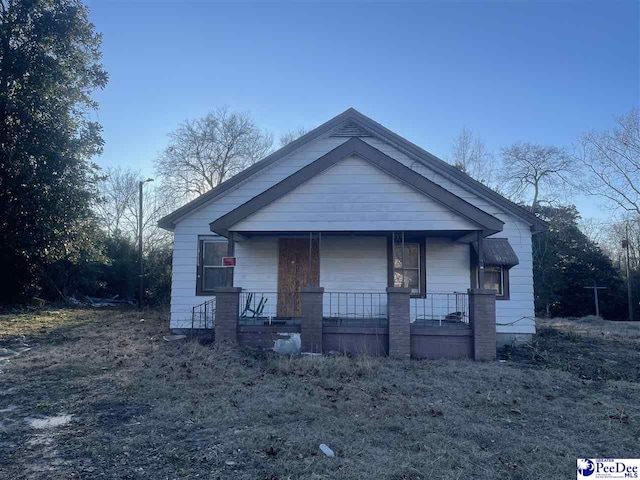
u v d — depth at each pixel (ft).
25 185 58.08
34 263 68.64
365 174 34.83
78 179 64.69
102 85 69.00
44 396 22.62
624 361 33.04
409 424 18.95
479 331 32.60
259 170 42.68
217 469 14.74
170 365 28.37
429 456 15.81
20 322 49.90
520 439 17.58
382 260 41.29
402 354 32.32
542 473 14.79
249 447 16.34
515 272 40.91
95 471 14.58
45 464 15.11
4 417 19.69
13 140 59.06
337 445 16.69
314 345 33.19
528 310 40.47
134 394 22.81
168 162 131.44
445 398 22.86
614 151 106.22
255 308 41.29
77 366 28.50
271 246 42.24
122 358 30.68
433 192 33.99
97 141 65.72
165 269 103.96
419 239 41.32
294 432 17.85
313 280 41.42
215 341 34.27
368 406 21.31
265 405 21.15
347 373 27.35
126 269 109.19
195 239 42.57
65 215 62.13
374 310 40.73
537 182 114.52
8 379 25.66
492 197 40.98
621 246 125.08
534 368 30.14
